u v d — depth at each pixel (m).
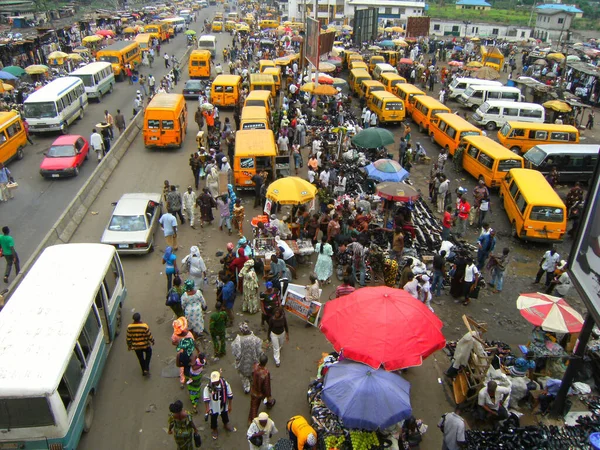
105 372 10.62
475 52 60.94
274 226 15.58
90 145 26.08
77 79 31.72
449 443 8.23
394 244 14.91
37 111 26.98
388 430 8.63
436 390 10.56
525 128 26.28
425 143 29.47
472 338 9.98
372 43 61.88
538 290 14.95
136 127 29.28
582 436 8.94
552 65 49.09
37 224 17.83
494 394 9.13
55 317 8.76
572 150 22.97
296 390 10.29
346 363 8.74
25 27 66.44
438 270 13.84
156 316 12.59
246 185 19.75
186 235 17.02
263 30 74.69
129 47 46.22
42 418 7.55
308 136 27.73
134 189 20.91
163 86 37.62
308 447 7.86
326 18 83.56
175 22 82.25
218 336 10.89
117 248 15.03
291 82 40.78
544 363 10.78
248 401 9.95
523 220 17.36
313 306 12.15
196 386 9.49
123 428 9.22
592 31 77.69
